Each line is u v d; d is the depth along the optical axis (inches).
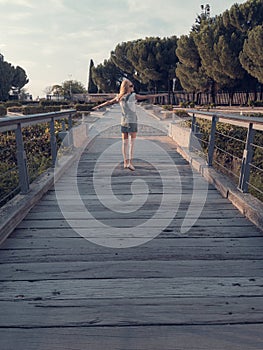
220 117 144.8
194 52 922.1
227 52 800.9
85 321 57.1
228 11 866.1
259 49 710.5
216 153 221.0
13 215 95.1
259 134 221.1
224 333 54.4
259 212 97.7
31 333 54.3
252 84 933.2
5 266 75.0
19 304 61.6
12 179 143.2
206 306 61.0
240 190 120.9
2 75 1519.4
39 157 194.9
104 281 69.3
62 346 51.7
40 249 83.5
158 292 65.4
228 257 79.4
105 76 1406.3
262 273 72.2
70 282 68.8
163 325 56.3
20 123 113.4
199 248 84.3
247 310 59.9
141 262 77.3
